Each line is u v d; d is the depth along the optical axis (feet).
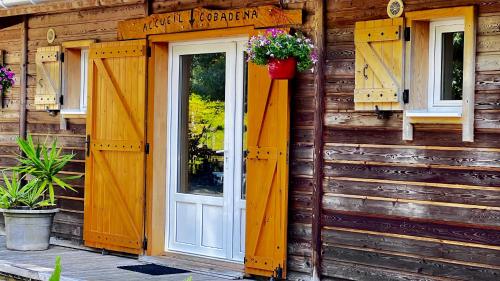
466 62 19.92
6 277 26.22
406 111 21.09
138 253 27.73
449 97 21.06
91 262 27.20
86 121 29.55
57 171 29.86
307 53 22.25
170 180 28.02
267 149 23.95
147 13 27.94
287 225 23.72
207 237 26.99
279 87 23.67
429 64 21.34
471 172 20.10
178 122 27.78
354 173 22.40
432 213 20.76
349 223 22.47
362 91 21.94
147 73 27.61
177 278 24.44
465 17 19.98
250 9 24.72
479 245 19.95
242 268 25.44
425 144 20.94
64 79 30.89
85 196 29.45
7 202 29.40
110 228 28.63
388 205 21.65
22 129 32.55
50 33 31.35
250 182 24.45
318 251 23.00
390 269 21.61
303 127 23.56
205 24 25.98
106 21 29.32
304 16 23.52
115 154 28.45
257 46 22.24
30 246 29.43
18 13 30.99
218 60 26.63
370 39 21.77
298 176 23.66
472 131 19.92
